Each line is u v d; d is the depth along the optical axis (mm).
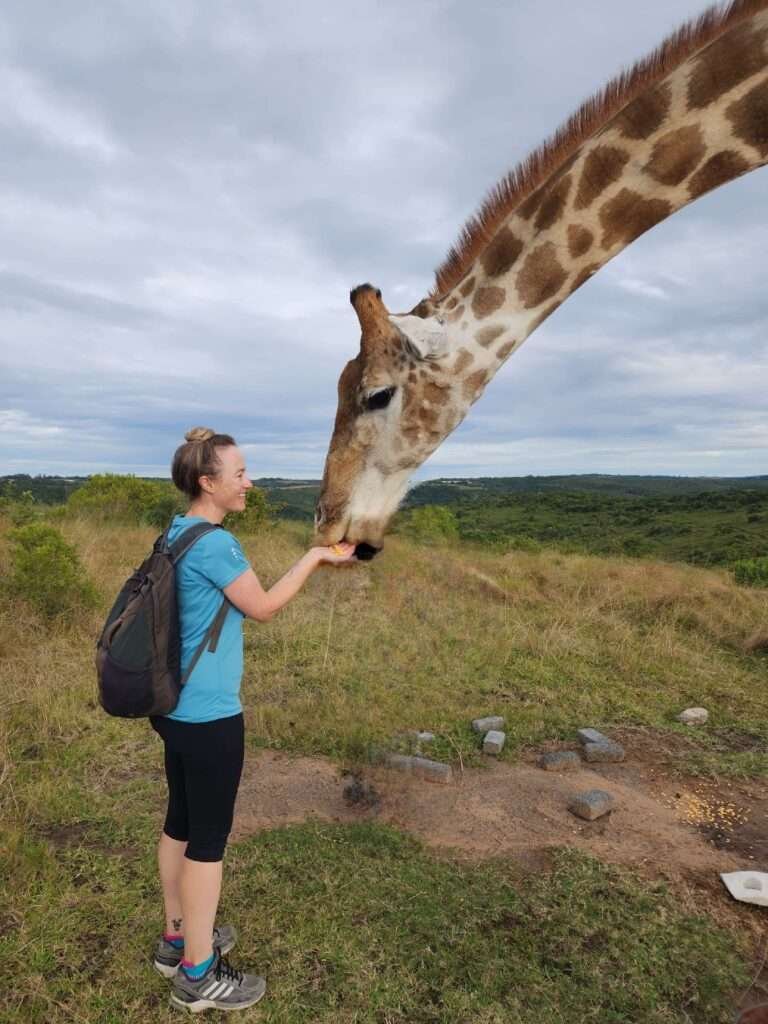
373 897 2656
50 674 4730
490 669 5492
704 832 3328
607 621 7047
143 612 1928
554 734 4402
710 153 2828
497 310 3102
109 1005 2131
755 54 2668
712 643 6789
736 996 2285
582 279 3105
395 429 3037
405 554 9172
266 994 2189
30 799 3234
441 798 3521
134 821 3145
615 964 2396
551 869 2945
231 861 2869
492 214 3145
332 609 6699
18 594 5883
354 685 4945
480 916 2592
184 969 2107
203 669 2025
